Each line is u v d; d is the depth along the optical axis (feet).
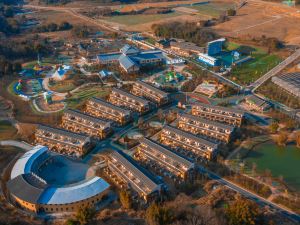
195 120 613.11
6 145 579.07
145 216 419.74
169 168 510.58
